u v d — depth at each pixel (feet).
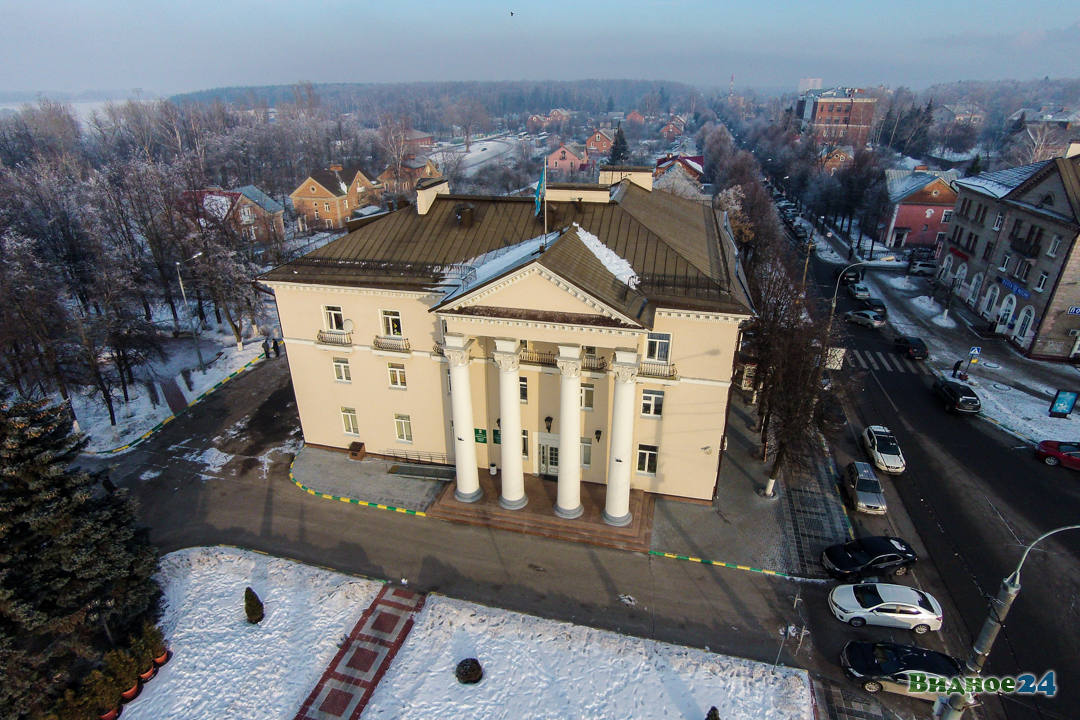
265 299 220.02
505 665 80.84
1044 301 166.40
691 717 73.77
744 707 74.84
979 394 150.51
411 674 79.71
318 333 115.14
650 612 88.89
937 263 241.96
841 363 148.25
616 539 102.01
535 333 91.97
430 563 98.32
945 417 140.56
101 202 237.25
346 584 94.07
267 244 264.52
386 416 120.37
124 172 262.26
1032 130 450.30
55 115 501.15
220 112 639.76
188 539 104.68
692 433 104.17
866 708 74.90
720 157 476.54
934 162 481.87
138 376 163.02
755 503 110.93
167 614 89.81
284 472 122.42
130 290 183.93
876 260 270.87
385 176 431.43
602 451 111.04
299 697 77.00
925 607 84.23
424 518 108.47
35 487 72.02
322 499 114.01
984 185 208.23
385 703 75.97
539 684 78.28
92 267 200.64
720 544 101.35
